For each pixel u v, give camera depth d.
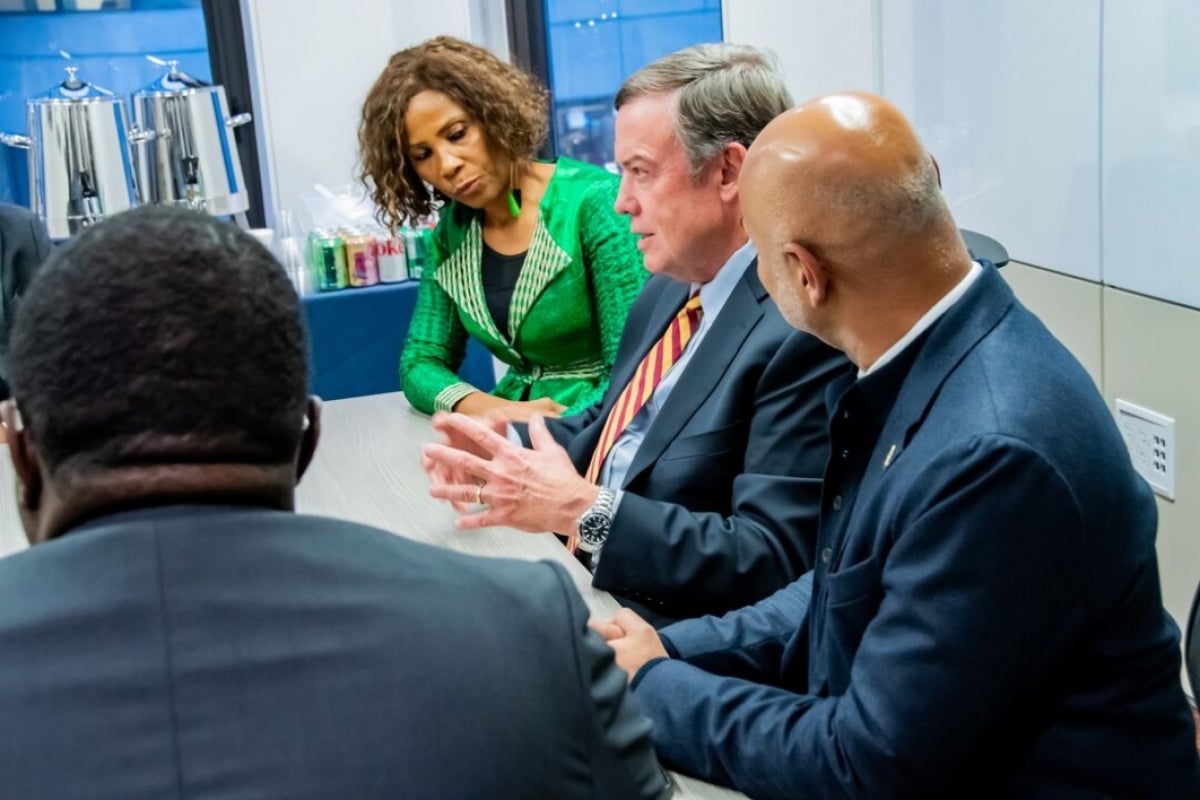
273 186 3.99
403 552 0.77
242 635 0.70
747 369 1.71
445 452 1.66
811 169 1.18
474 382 3.54
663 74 1.75
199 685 0.69
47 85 3.86
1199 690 1.32
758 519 1.64
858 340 1.24
